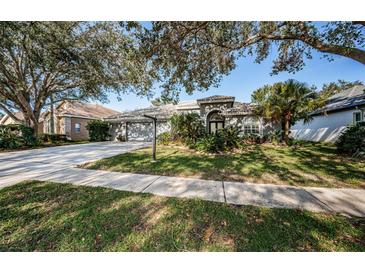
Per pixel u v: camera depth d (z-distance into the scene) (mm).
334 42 4348
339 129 11781
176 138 12719
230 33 5109
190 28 4637
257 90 11320
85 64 10688
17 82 12016
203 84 6680
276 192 3758
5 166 6109
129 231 2344
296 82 10086
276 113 10695
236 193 3699
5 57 10852
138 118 16891
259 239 2197
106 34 10531
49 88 14633
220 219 2643
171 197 3451
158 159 7203
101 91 15414
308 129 15141
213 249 2059
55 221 2572
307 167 5828
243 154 8383
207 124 14211
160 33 4688
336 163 6340
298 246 2098
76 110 23203
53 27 8430
